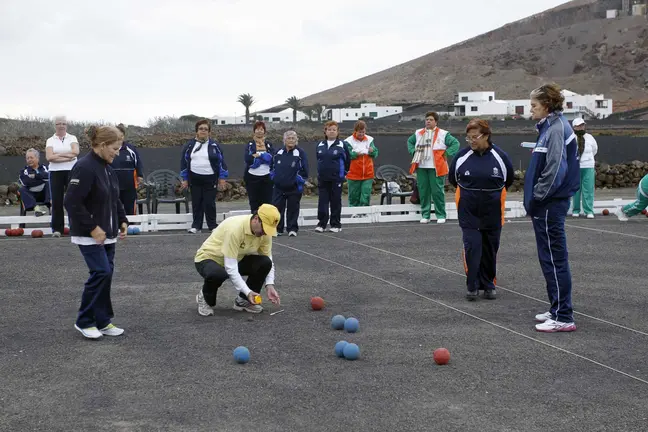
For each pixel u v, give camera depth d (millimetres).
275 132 31656
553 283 6719
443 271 9531
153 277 9109
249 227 6906
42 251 10977
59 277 9117
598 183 25188
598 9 167000
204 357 5949
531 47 155625
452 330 6758
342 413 4766
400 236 12562
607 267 9820
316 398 5035
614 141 26766
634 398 5039
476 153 7797
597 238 12266
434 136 13984
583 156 14906
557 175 6516
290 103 79938
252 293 6844
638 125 45438
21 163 20312
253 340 6434
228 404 4926
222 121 69688
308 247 11383
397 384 5312
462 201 7855
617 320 7137
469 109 81750
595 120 50250
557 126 6625
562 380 5406
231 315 7297
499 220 7871
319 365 5746
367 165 14359
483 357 5953
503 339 6469
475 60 158500
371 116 82250
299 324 6965
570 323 6711
